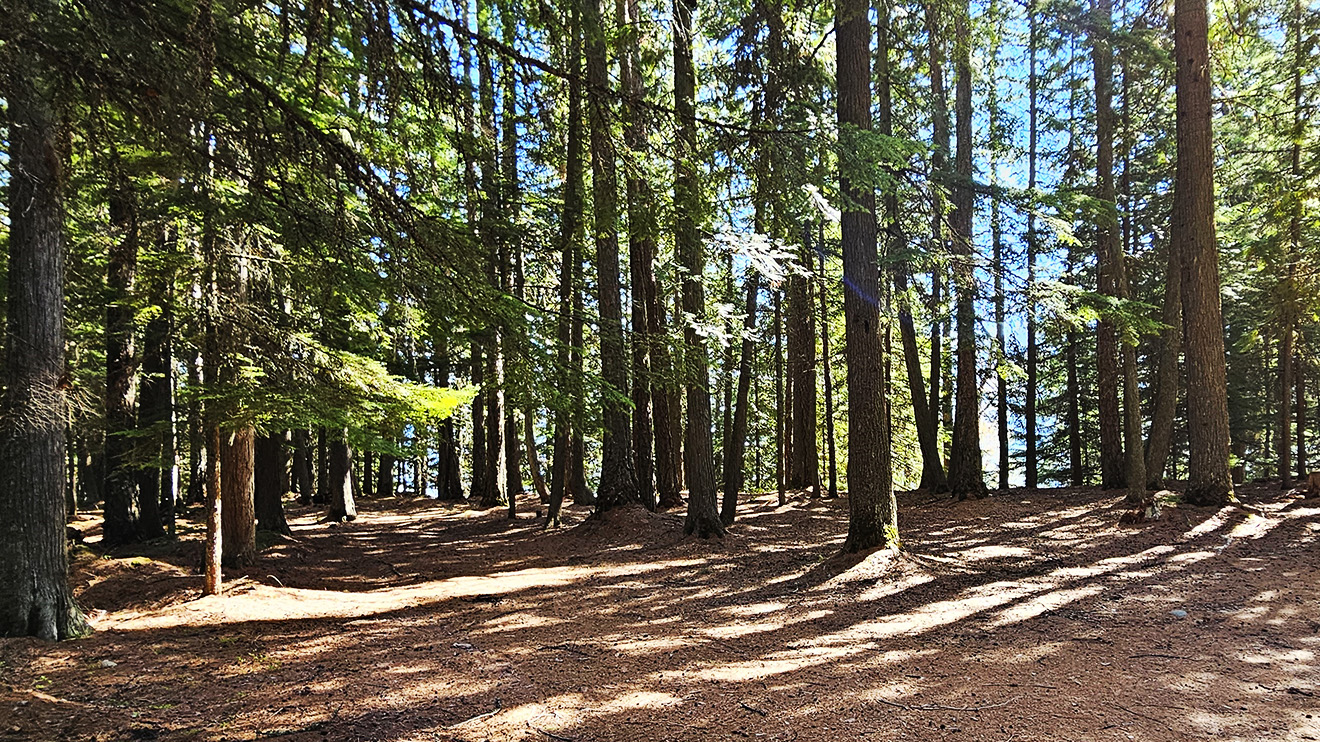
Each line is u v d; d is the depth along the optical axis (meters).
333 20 3.53
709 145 4.87
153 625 7.33
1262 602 6.25
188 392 7.59
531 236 7.91
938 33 10.07
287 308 8.48
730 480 13.38
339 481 18.47
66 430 7.00
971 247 11.72
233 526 10.23
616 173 4.96
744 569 9.70
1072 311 11.18
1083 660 5.07
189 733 4.21
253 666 5.73
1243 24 11.66
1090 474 23.05
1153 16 13.35
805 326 18.39
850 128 7.14
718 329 9.77
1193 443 10.68
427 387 8.71
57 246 6.59
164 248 7.71
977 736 3.83
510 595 8.87
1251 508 10.14
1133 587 7.21
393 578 10.69
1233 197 15.02
